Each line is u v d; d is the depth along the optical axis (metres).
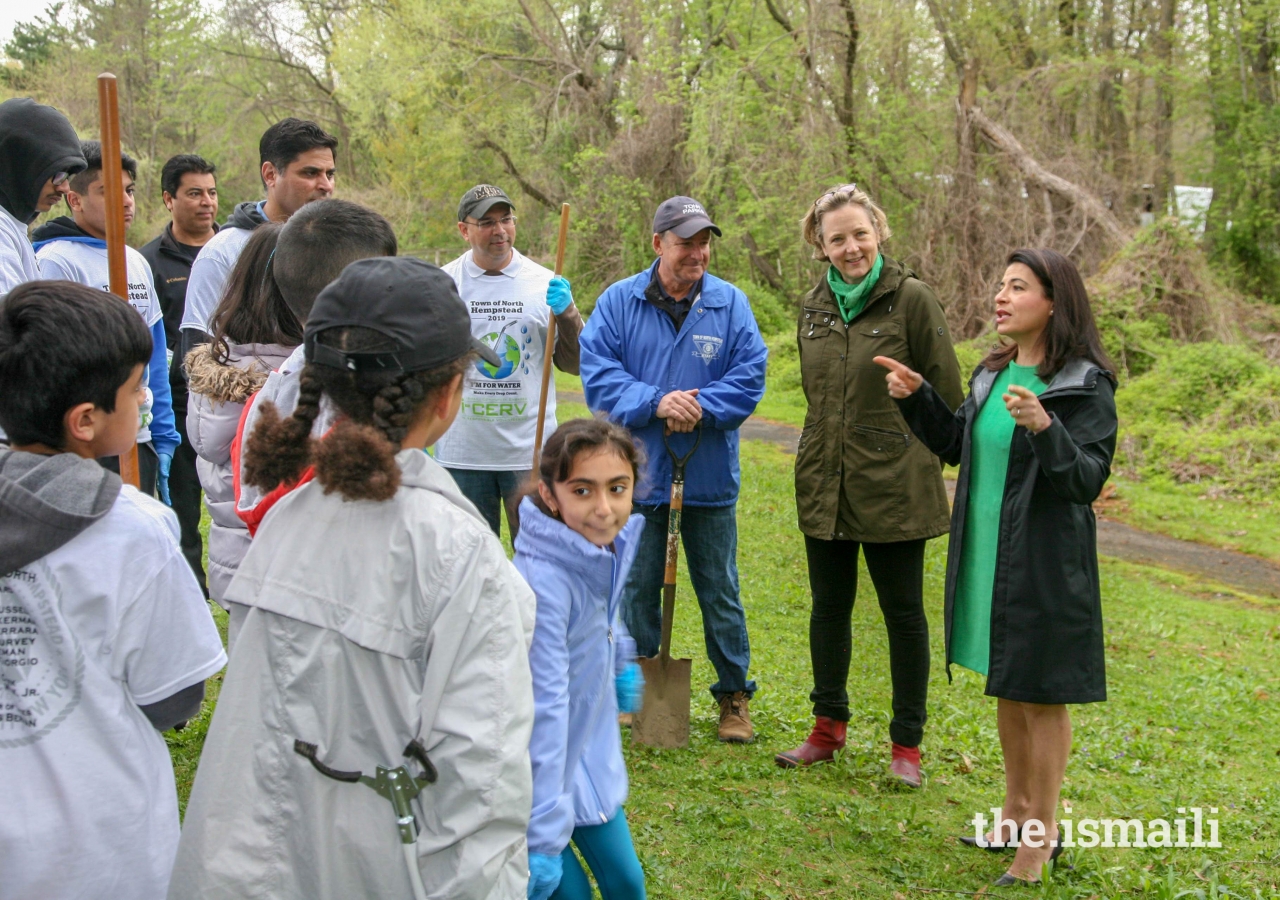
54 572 1.88
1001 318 3.65
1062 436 3.31
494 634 1.85
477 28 27.47
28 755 1.86
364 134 30.80
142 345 2.03
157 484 4.70
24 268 3.32
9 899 1.85
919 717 4.48
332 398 1.92
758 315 23.64
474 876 1.78
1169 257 17.11
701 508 4.66
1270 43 24.59
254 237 3.16
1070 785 4.73
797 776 4.41
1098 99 23.50
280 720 1.85
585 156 25.22
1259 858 4.05
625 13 25.30
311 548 1.87
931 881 3.56
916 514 4.36
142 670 1.98
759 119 22.61
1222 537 11.23
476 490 4.99
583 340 4.70
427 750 1.81
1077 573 3.52
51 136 3.27
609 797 2.66
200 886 1.82
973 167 21.20
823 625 4.57
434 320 1.88
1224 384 14.93
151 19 36.78
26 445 1.97
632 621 4.73
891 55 22.23
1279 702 6.41
